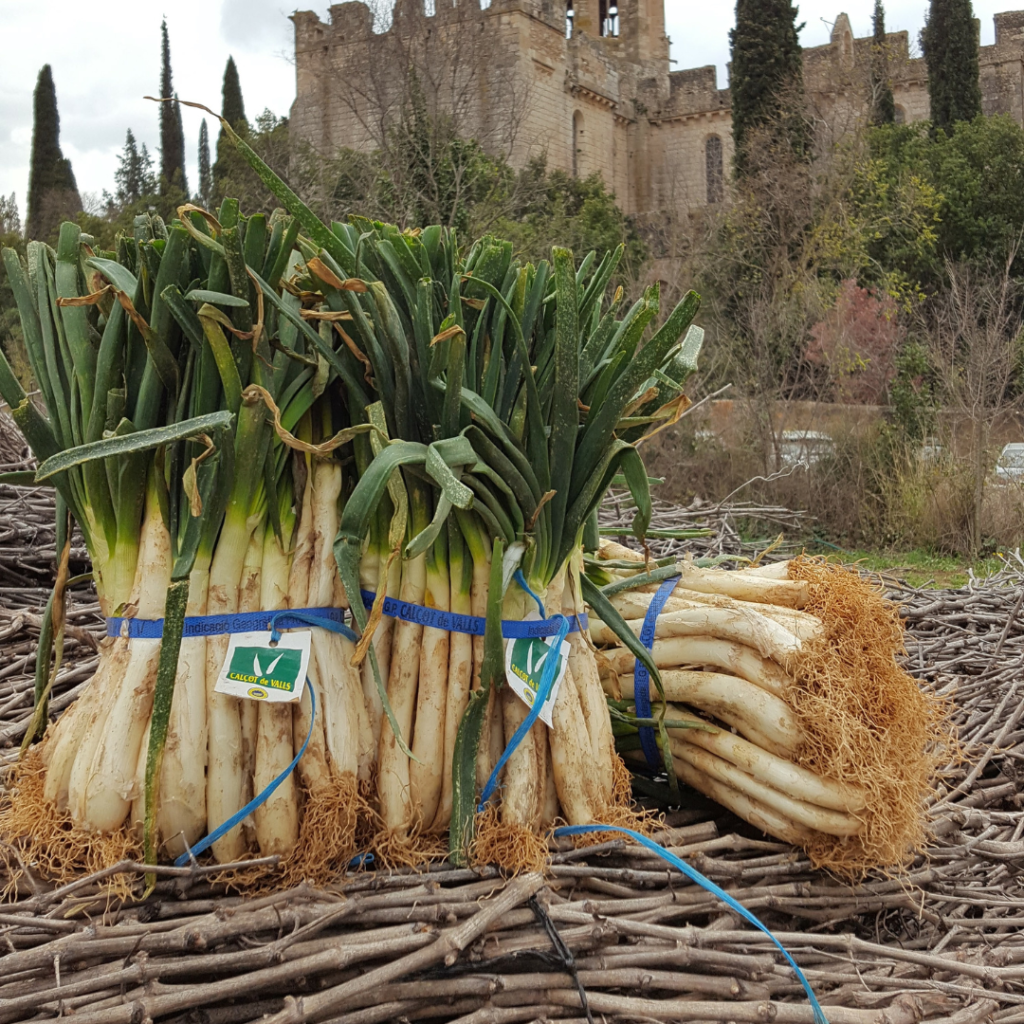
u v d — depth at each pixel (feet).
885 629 5.32
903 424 30.30
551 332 5.19
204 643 4.59
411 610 4.91
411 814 4.85
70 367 4.92
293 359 4.83
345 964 4.15
